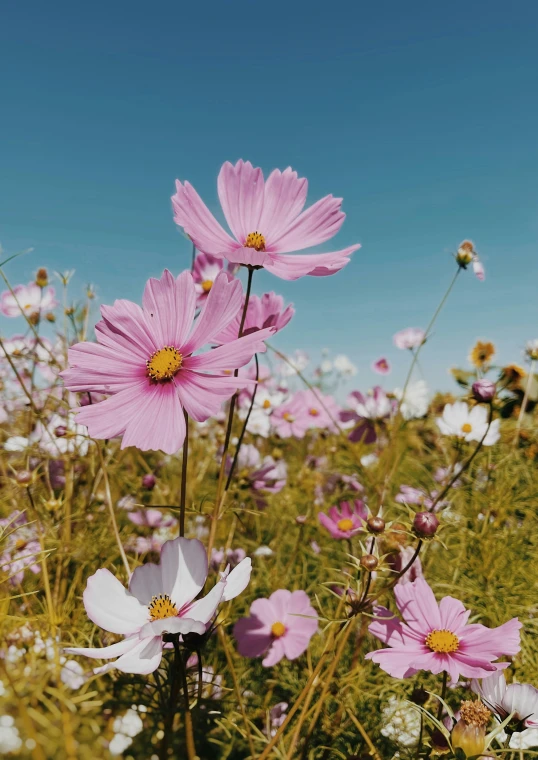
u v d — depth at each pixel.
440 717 0.27
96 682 0.25
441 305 0.48
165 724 0.22
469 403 0.50
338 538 0.46
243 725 0.30
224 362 0.22
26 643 0.28
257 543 0.50
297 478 0.64
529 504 0.47
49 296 0.54
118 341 0.24
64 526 0.40
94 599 0.22
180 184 0.27
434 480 0.52
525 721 0.24
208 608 0.21
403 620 0.28
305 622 0.38
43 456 0.43
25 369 0.52
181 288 0.24
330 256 0.26
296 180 0.29
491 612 0.37
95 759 0.21
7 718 0.21
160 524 0.48
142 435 0.21
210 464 0.63
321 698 0.27
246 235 0.28
